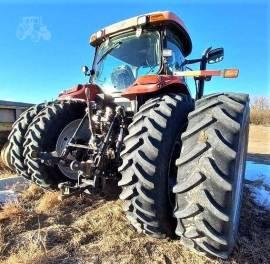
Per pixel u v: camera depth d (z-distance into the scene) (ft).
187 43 13.46
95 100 11.58
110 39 13.15
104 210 11.01
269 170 20.08
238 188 8.48
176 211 7.33
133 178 8.04
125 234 9.45
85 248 8.73
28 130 12.20
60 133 12.14
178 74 10.05
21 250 8.36
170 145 8.19
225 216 6.76
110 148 10.33
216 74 9.05
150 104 8.95
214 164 6.94
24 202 12.23
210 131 7.17
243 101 7.85
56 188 12.62
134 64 12.18
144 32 12.02
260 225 10.82
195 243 7.48
